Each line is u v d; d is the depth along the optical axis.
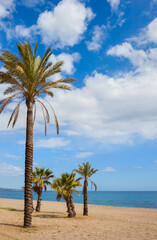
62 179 23.67
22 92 16.08
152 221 23.20
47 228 15.13
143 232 15.22
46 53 16.09
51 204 50.56
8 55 15.55
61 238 11.91
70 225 17.42
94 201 95.25
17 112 15.10
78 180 24.89
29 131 15.53
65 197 23.64
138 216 29.00
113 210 39.59
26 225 14.63
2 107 14.48
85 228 16.19
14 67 15.01
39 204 28.80
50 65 16.70
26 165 15.01
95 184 26.86
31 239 11.16
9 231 12.96
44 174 29.83
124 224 19.59
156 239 12.68
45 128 16.64
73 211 23.72
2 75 15.00
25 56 15.59
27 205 14.83
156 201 96.31
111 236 13.19
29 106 16.00
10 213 23.33
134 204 77.06
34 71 16.66
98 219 22.89
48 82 16.55
